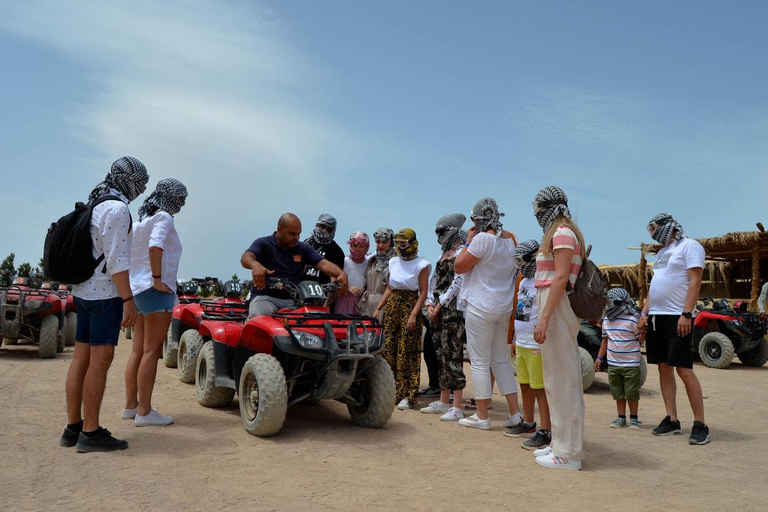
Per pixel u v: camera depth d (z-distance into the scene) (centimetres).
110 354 470
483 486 419
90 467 424
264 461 460
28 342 1279
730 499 401
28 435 500
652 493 412
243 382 559
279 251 633
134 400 579
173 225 567
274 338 531
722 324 1343
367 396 595
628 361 641
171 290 562
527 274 564
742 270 2353
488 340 600
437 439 554
